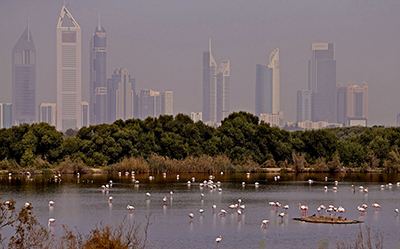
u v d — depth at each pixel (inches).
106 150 6894.7
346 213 3774.6
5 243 2669.8
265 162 7436.0
